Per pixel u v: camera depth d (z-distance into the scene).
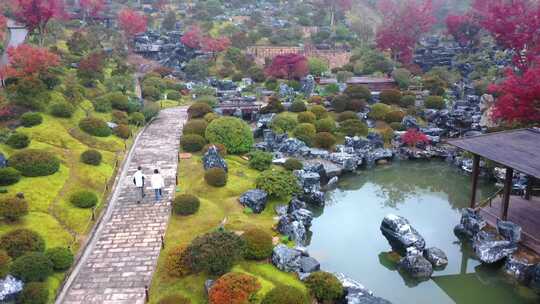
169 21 75.06
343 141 41.28
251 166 31.78
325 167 35.53
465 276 22.38
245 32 73.38
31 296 16.14
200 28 74.44
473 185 26.62
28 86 32.16
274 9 89.81
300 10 88.44
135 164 31.25
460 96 53.78
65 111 33.19
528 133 25.64
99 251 21.02
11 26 56.03
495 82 51.94
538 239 22.55
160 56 67.81
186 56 67.38
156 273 19.25
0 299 15.90
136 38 68.94
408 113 47.03
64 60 46.19
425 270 21.91
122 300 17.61
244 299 16.19
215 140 34.19
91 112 37.31
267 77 59.03
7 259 17.05
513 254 22.38
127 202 25.73
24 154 24.91
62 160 27.61
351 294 17.91
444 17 95.00
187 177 29.14
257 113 45.97
